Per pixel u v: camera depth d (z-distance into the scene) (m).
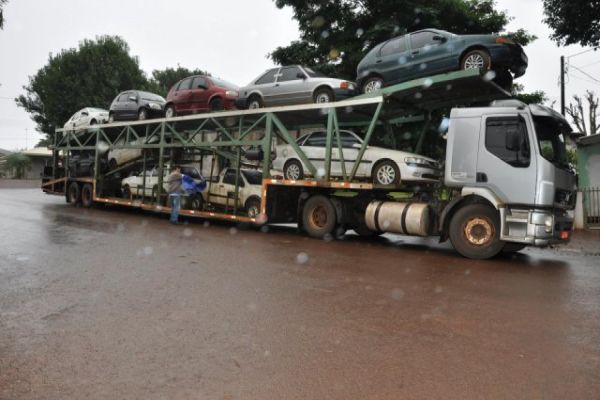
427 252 9.59
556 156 8.80
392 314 4.80
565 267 8.21
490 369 3.43
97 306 4.90
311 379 3.21
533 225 8.19
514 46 9.79
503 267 7.95
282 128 12.14
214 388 3.05
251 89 13.90
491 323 4.57
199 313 4.70
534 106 8.54
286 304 5.08
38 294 5.36
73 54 37.16
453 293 5.81
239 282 6.10
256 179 13.70
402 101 11.19
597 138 16.89
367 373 3.32
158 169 16.17
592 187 17.12
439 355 3.69
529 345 3.96
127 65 37.75
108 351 3.67
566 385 3.17
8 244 8.84
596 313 5.02
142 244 9.21
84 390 3.01
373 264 7.77
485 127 8.77
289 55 19.27
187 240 10.09
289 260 7.85
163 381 3.15
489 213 8.67
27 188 38.53
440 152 13.45
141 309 4.81
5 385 3.08
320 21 17.89
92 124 19.48
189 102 15.68
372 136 12.95
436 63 10.42
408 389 3.08
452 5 16.50
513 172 8.43
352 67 17.45
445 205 9.44
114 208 19.14
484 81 9.67
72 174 19.95
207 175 15.37
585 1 13.75
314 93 12.63
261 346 3.81
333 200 11.19
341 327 4.34
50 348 3.73
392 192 10.62
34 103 39.62
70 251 8.20
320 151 11.84
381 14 16.89
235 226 13.88
